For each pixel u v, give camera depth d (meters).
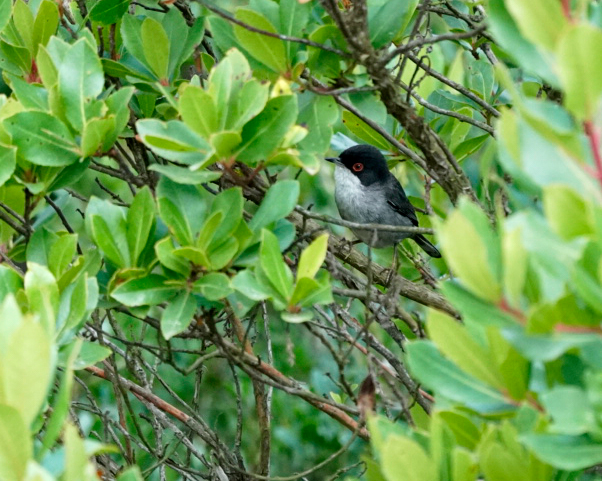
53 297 5.72
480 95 10.34
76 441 3.79
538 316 3.78
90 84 6.71
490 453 4.26
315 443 13.05
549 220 3.67
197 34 8.09
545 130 3.83
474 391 4.47
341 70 7.60
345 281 8.88
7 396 3.81
